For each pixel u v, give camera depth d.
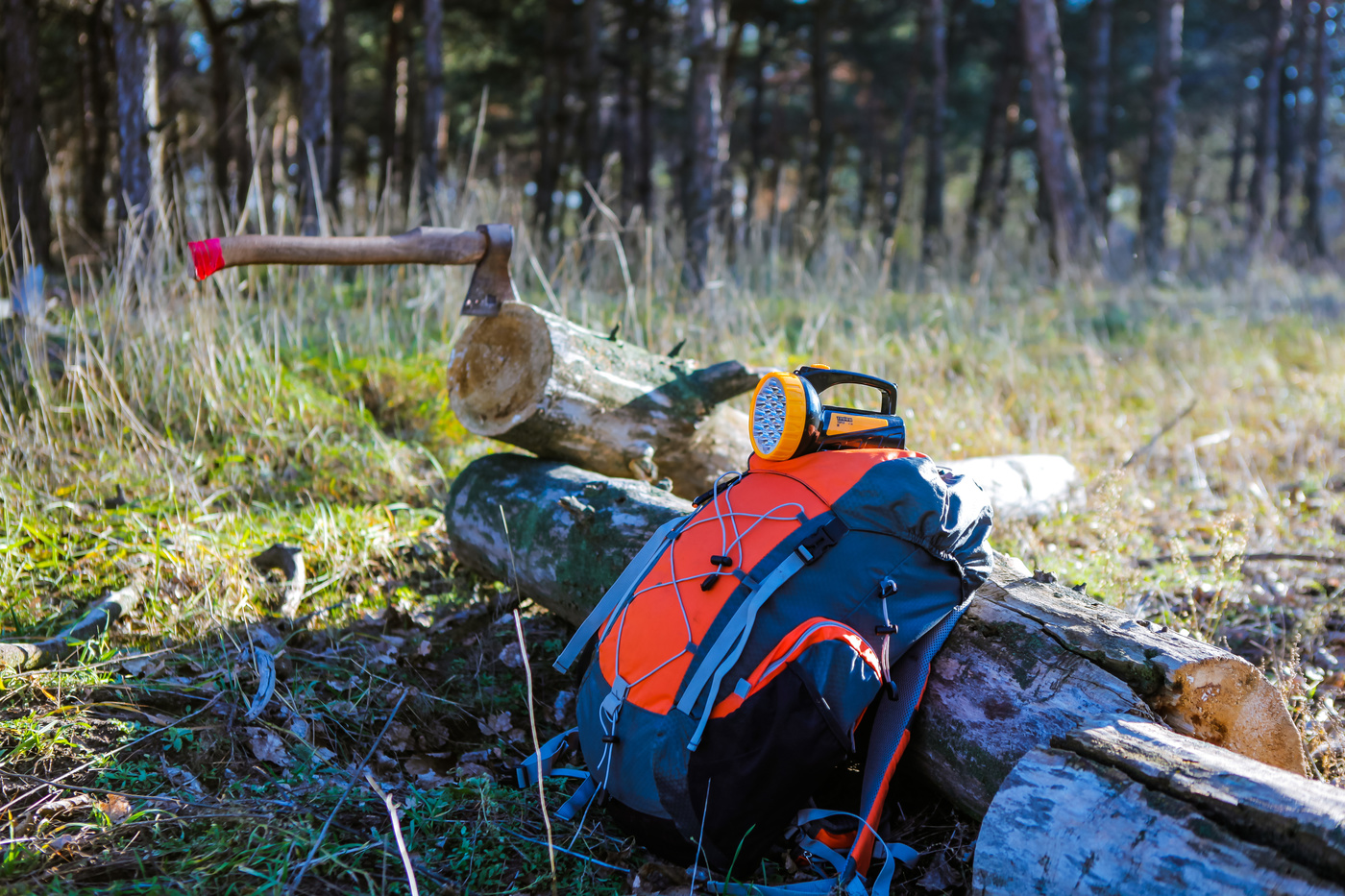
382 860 1.96
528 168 18.55
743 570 2.01
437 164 9.13
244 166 10.84
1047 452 4.77
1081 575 3.29
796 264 6.57
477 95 17.11
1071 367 6.03
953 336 6.36
